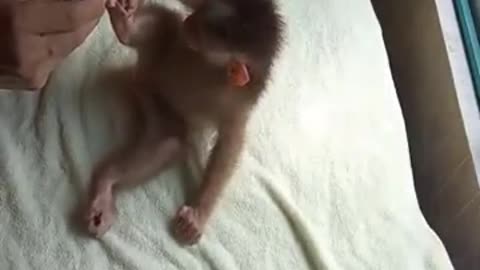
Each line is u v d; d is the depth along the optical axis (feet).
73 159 1.50
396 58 2.11
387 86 1.81
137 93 1.59
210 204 1.50
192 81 1.47
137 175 1.51
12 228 1.42
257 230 1.51
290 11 1.81
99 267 1.42
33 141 1.52
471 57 1.91
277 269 1.48
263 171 1.57
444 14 1.95
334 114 1.70
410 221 1.62
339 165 1.63
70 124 1.54
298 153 1.62
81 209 1.46
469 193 1.81
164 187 1.52
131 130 1.55
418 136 2.02
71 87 1.58
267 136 1.62
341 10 1.85
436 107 1.95
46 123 1.54
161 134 1.52
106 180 1.48
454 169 1.87
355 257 1.54
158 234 1.47
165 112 1.55
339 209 1.58
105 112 1.57
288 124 1.65
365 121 1.72
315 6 1.83
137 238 1.46
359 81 1.77
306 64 1.74
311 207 1.57
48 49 1.28
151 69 1.52
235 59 1.41
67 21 1.26
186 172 1.54
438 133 1.94
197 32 1.39
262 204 1.53
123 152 1.52
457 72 1.89
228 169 1.52
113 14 1.44
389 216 1.60
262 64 1.43
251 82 1.45
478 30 1.94
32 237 1.42
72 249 1.43
